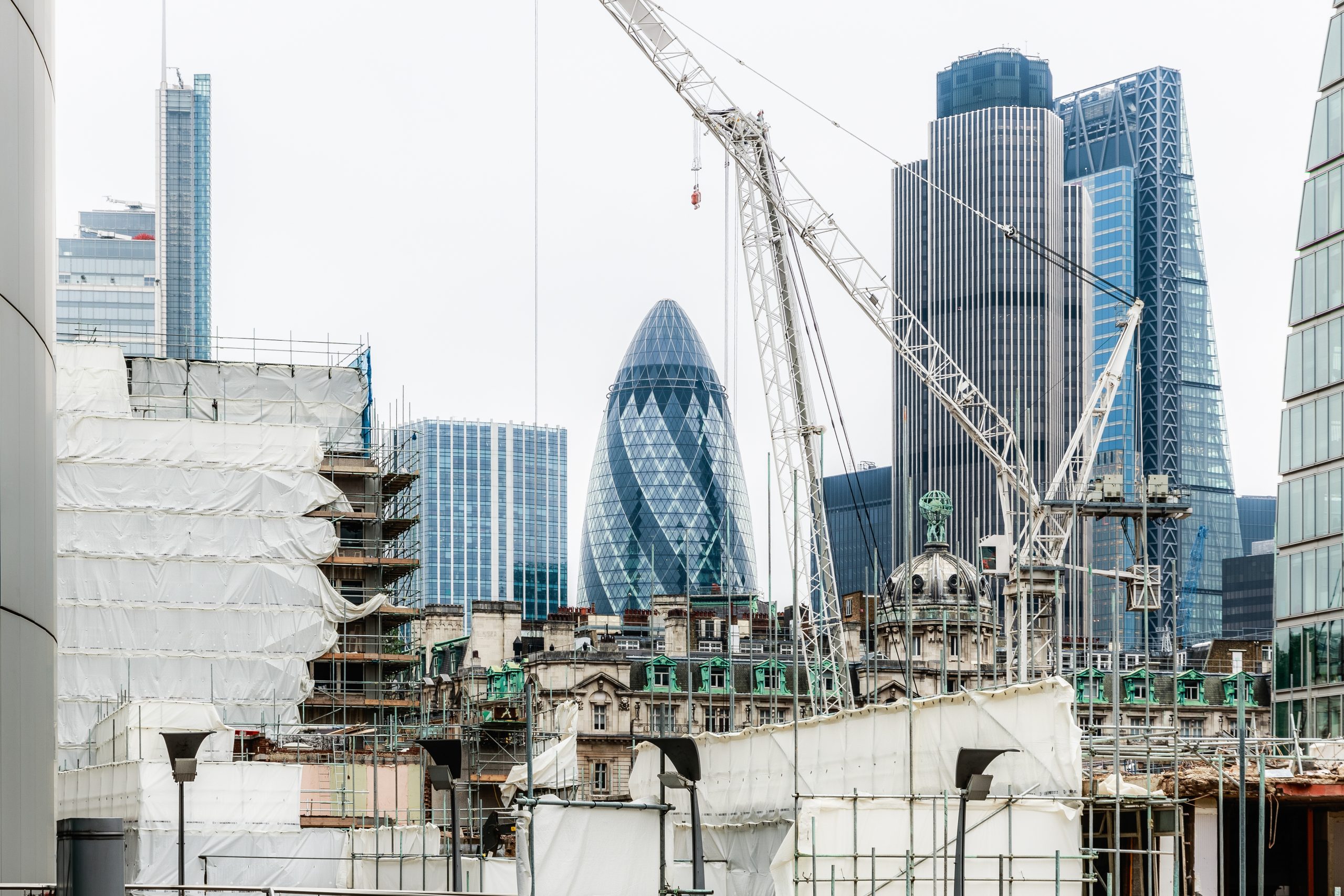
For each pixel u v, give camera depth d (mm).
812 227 139500
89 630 104688
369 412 143875
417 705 123312
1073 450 155125
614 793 156875
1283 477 123562
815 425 133500
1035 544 145250
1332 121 121062
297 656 108375
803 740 61000
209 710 79562
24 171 47125
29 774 46500
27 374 46969
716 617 193000
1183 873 55469
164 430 107500
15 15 46625
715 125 135750
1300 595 120250
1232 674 177375
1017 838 52250
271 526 108812
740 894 63750
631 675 165750
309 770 102375
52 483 50062
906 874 51156
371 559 124000
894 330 145125
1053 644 147750
